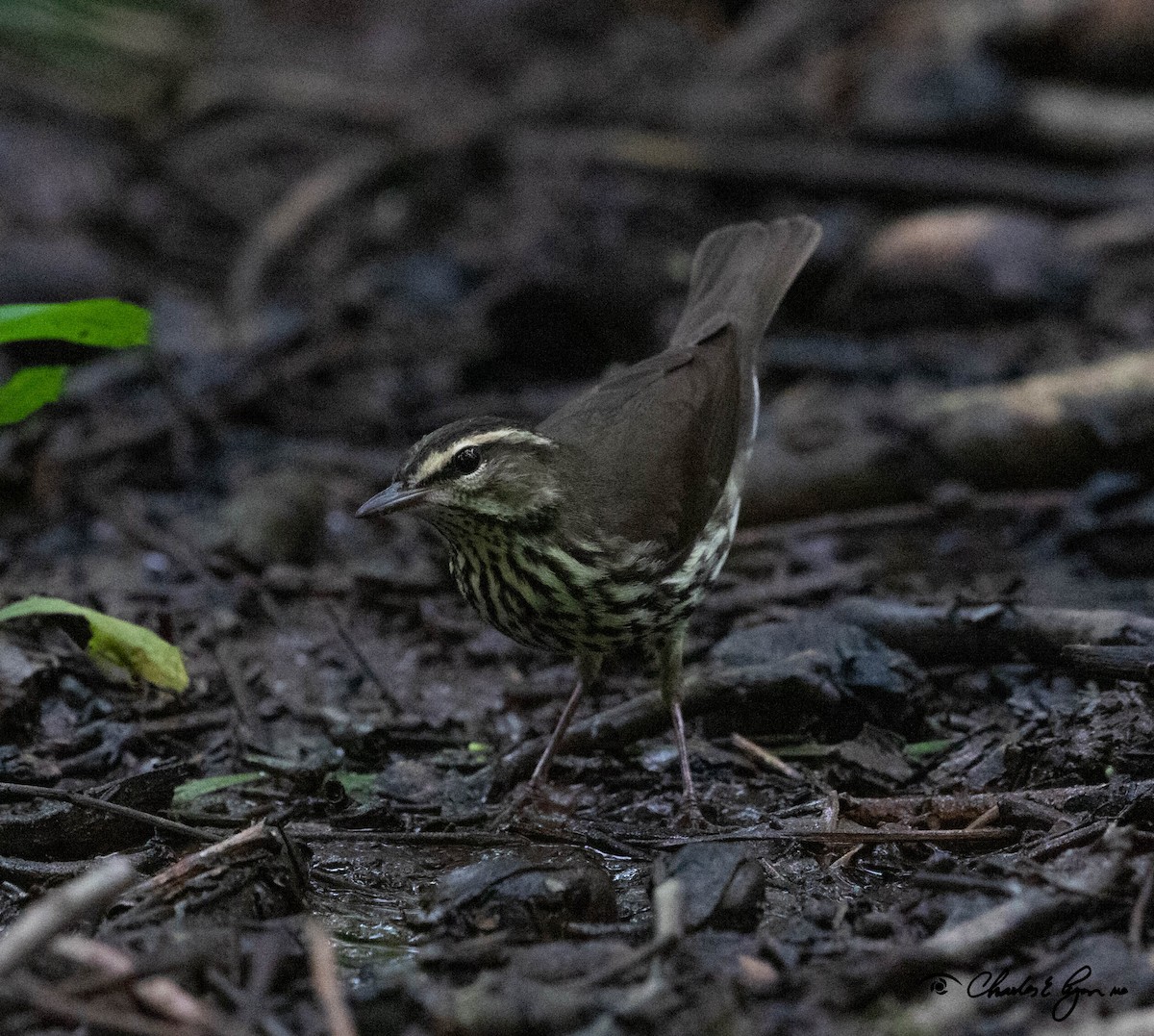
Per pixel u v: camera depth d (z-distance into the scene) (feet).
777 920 25.18
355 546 44.37
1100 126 69.72
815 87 77.20
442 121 74.74
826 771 32.12
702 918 24.03
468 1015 21.21
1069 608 39.09
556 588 31.32
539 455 31.17
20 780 31.14
